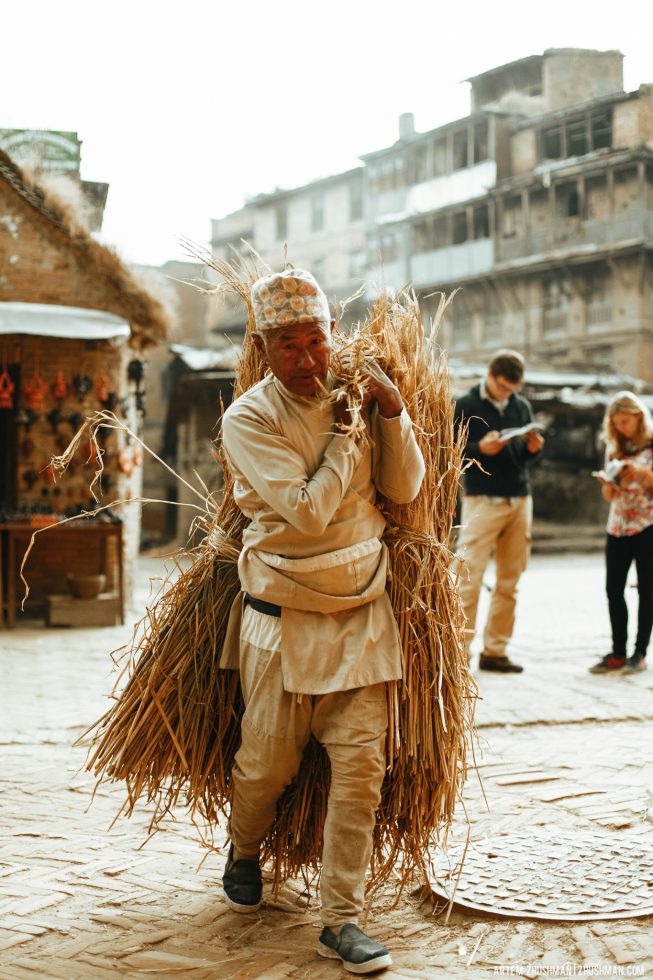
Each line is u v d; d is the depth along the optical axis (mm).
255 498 2613
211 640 2828
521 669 6504
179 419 21922
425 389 2916
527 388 20906
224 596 2852
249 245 3051
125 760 2830
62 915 2785
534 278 32938
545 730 4934
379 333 2857
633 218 30375
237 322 29609
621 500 6422
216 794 2955
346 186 40844
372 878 2881
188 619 2848
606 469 6562
